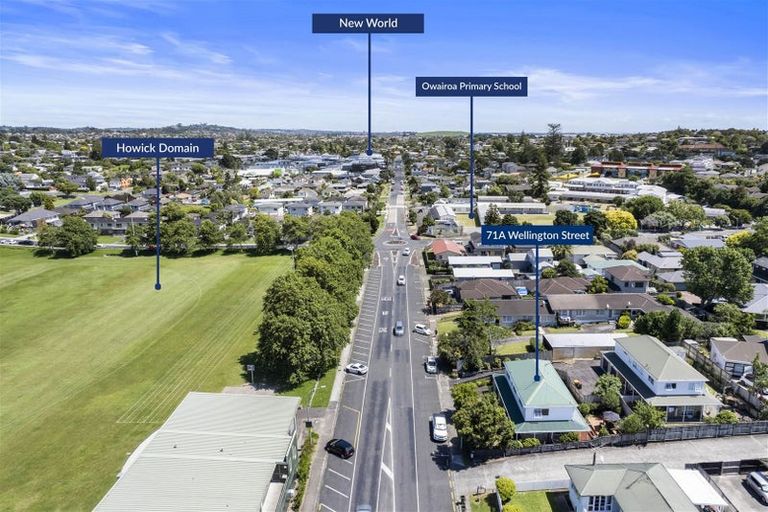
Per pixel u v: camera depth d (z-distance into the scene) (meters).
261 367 57.84
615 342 55.69
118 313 76.69
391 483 39.09
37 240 120.50
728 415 45.31
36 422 48.25
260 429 38.22
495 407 42.41
